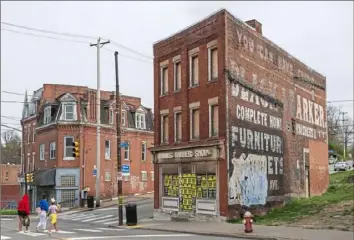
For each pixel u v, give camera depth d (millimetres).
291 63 36969
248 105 29266
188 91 30047
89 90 52750
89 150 51250
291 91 36531
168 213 30688
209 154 27203
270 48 33188
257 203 29203
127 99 59719
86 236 20859
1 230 25469
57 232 23594
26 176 51562
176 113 31188
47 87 55906
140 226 26328
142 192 57906
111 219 32500
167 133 32250
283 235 19250
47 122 52875
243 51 29094
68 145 50562
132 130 57125
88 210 41250
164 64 32594
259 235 19500
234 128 27375
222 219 26188
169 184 31047
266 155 31141
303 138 38375
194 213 28344
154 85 33406
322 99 44094
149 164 59500
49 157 52000
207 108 28281
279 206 32250
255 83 30422
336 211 26641
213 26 28094
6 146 100812
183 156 29453
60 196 49531
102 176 52312
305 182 37938
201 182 28016
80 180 50219
